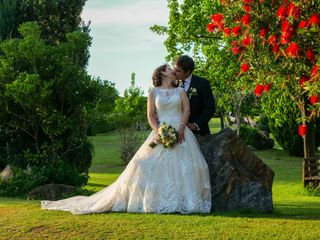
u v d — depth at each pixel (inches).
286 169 858.1
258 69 327.9
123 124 1116.5
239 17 328.5
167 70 345.4
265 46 321.1
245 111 1306.6
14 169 506.0
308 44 301.1
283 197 571.5
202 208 328.2
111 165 1051.9
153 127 338.3
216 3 809.5
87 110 624.1
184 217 307.3
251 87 465.1
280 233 274.1
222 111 1327.5
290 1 294.2
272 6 310.0
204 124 352.2
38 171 506.3
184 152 331.6
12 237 281.4
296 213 376.5
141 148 340.5
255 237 267.4
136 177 330.3
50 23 1240.8
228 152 350.0
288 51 286.4
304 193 593.6
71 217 314.2
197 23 874.1
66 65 603.8
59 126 594.9
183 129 335.0
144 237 270.2
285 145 1027.3
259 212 334.6
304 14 292.0
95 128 1769.2
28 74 574.2
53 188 449.4
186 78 351.6
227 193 339.3
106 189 350.6
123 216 314.2
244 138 1147.9
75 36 621.3
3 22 1181.1
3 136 620.1
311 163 611.5
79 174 553.3
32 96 561.0
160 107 338.3
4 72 593.6
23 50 592.4
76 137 623.8
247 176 347.3
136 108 1103.0
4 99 583.2
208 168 344.2
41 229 289.9
